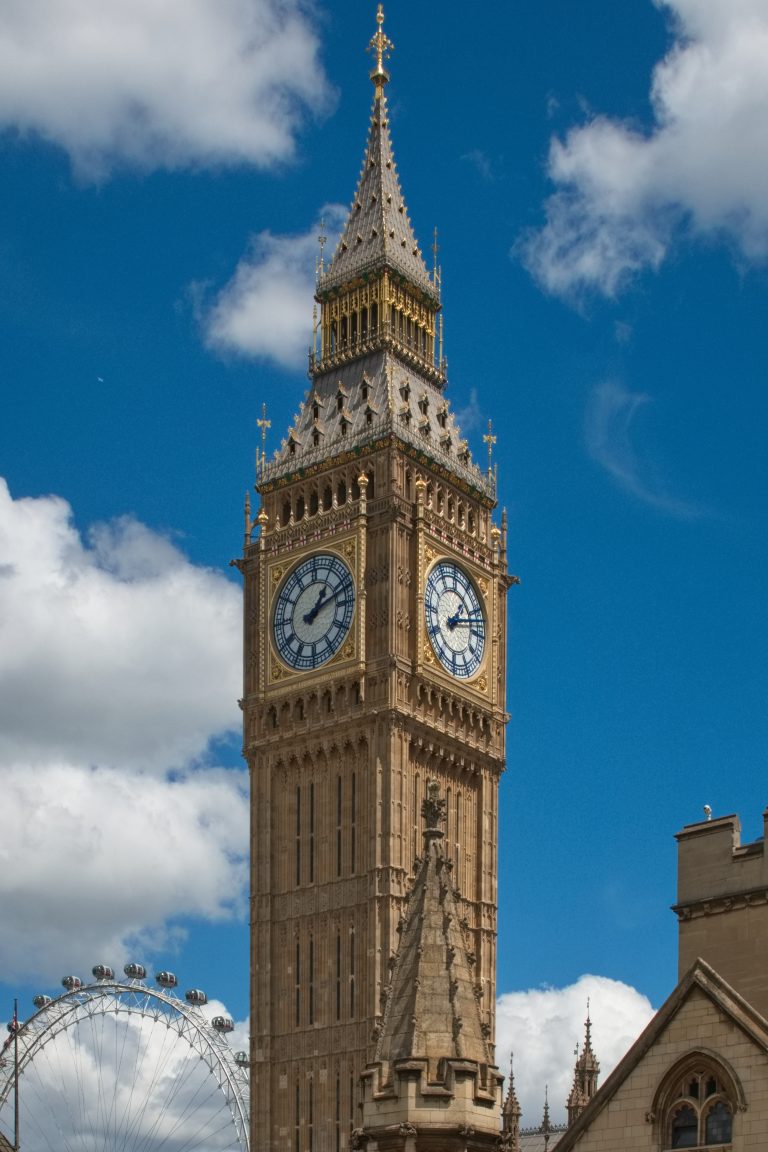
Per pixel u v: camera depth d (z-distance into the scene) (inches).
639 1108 2046.0
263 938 5221.5
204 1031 7101.4
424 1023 2003.0
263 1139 5036.9
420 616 5270.7
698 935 2258.9
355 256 5876.0
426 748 5241.1
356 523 5310.0
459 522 5570.9
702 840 2288.4
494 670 5541.3
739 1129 1963.6
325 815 5216.5
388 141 6102.4
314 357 5861.2
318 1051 5027.1
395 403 5546.3
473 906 5319.9
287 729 5334.6
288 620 5423.2
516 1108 4840.1
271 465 5634.8
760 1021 1988.2
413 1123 1943.9
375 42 6205.7
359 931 5044.3
